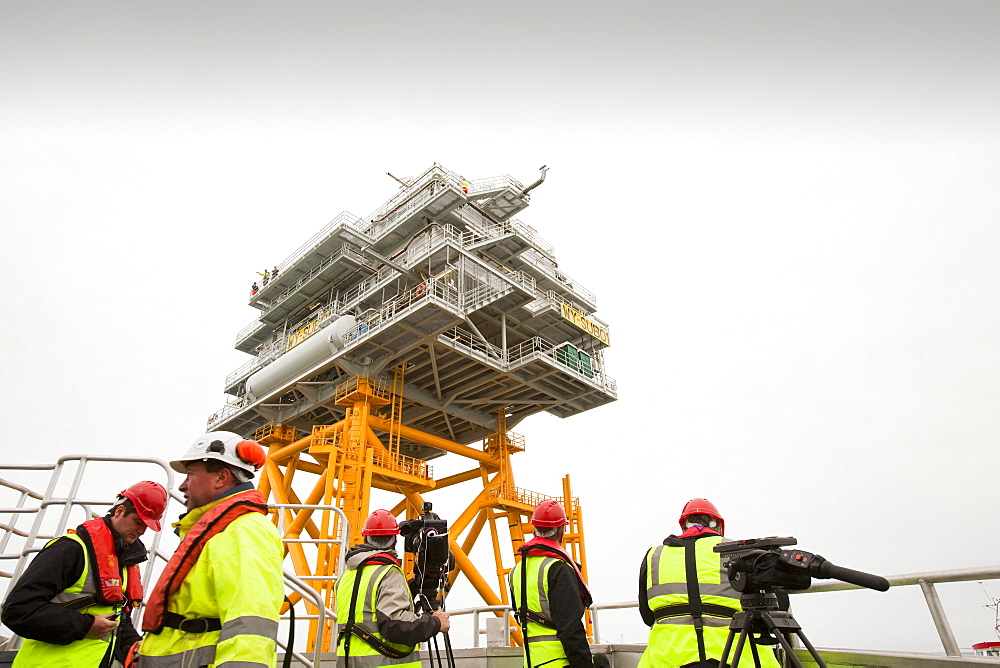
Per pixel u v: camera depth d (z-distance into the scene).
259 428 44.66
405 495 39.41
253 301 46.31
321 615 7.73
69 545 4.67
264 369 40.53
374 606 5.88
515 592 6.04
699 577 4.99
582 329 40.38
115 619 4.72
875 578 3.71
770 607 4.25
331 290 42.41
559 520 6.25
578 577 5.90
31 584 4.37
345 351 35.31
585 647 5.36
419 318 33.47
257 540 3.82
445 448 40.62
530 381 38.72
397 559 6.30
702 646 4.71
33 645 4.58
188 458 4.29
